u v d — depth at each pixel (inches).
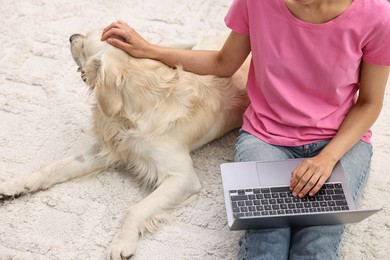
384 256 69.6
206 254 70.7
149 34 105.0
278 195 64.8
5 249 71.0
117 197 77.5
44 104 91.4
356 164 67.5
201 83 77.0
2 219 74.4
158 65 73.2
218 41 90.3
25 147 84.5
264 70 67.0
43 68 98.1
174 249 71.2
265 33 64.4
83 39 74.3
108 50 70.2
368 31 59.8
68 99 92.0
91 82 72.4
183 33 105.0
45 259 69.9
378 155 82.2
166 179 75.5
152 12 109.9
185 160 76.5
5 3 113.0
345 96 67.1
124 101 72.5
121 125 76.1
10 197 76.3
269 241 62.6
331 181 65.1
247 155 69.5
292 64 65.1
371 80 64.4
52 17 109.4
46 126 87.8
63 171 78.9
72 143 85.2
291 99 67.3
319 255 60.8
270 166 67.2
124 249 68.9
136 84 71.2
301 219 60.2
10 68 98.0
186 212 75.2
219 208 75.9
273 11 62.8
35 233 73.0
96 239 72.1
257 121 72.3
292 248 64.0
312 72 65.0
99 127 79.1
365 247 70.6
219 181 79.4
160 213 73.9
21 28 107.0
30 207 75.8
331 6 59.4
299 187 63.9
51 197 76.9
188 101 75.0
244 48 72.9
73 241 71.9
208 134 80.8
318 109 67.5
